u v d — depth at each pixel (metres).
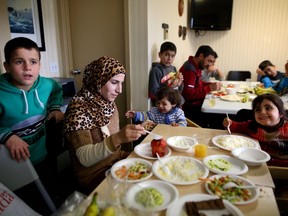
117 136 1.22
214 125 2.87
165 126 1.78
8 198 1.04
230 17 4.75
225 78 5.23
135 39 2.63
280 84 2.86
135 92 2.80
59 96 1.81
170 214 0.84
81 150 1.25
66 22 2.87
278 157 1.59
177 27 4.04
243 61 5.12
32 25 2.42
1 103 1.39
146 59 2.66
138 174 1.09
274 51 4.91
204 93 2.92
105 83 1.38
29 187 1.35
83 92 1.42
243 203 0.88
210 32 5.12
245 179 1.03
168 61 2.78
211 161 1.21
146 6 2.50
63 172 2.28
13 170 1.20
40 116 1.57
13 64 1.37
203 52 2.94
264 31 4.86
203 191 0.98
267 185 1.02
